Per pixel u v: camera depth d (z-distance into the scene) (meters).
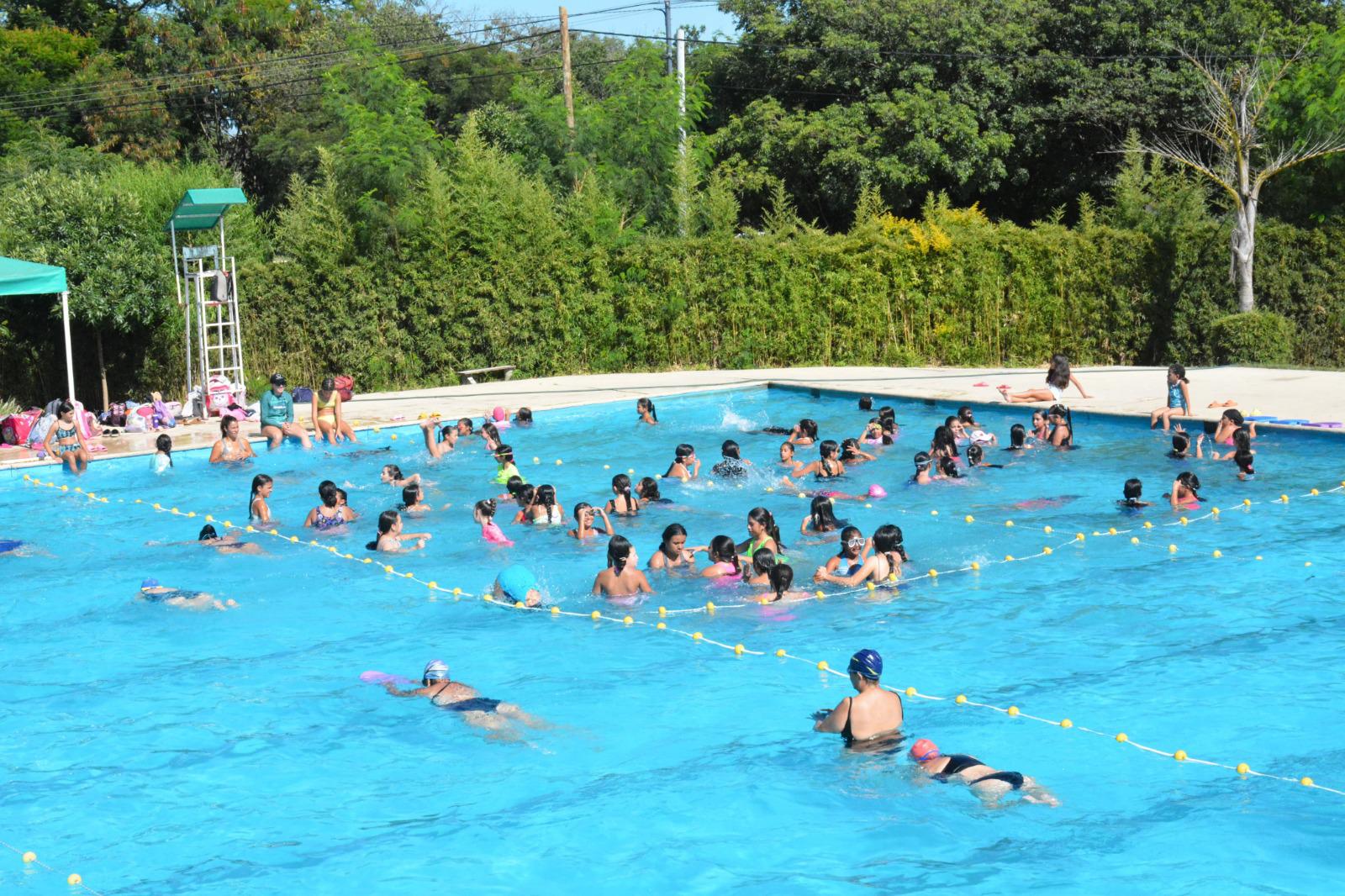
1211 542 12.14
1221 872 6.03
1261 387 21.14
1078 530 12.78
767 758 7.55
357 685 9.05
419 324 26.62
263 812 7.06
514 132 33.31
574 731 8.10
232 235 28.94
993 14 36.84
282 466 17.72
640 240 28.09
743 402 23.05
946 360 27.73
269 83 45.38
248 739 8.11
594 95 54.53
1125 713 8.09
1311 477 14.76
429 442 18.03
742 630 10.08
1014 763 7.39
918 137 34.84
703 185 36.09
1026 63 36.31
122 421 21.05
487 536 13.03
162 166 34.00
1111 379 23.33
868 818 6.72
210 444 18.97
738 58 40.88
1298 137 27.64
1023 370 25.84
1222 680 8.59
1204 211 29.59
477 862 6.38
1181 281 27.52
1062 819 6.65
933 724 8.02
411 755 7.79
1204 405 19.23
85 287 22.73
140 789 7.41
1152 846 6.31
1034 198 40.00
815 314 27.83
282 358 26.52
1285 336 26.16
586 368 27.75
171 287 24.19
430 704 8.61
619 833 6.64
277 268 26.23
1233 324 26.00
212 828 6.88
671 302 27.45
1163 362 28.00
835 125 36.03
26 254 22.56
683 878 6.14
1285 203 29.03
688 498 14.73
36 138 38.28
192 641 10.20
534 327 27.33
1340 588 10.55
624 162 31.94
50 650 10.04
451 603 11.09
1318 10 36.88
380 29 51.91
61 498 15.96
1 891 6.23
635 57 31.95
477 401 23.08
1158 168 29.34
